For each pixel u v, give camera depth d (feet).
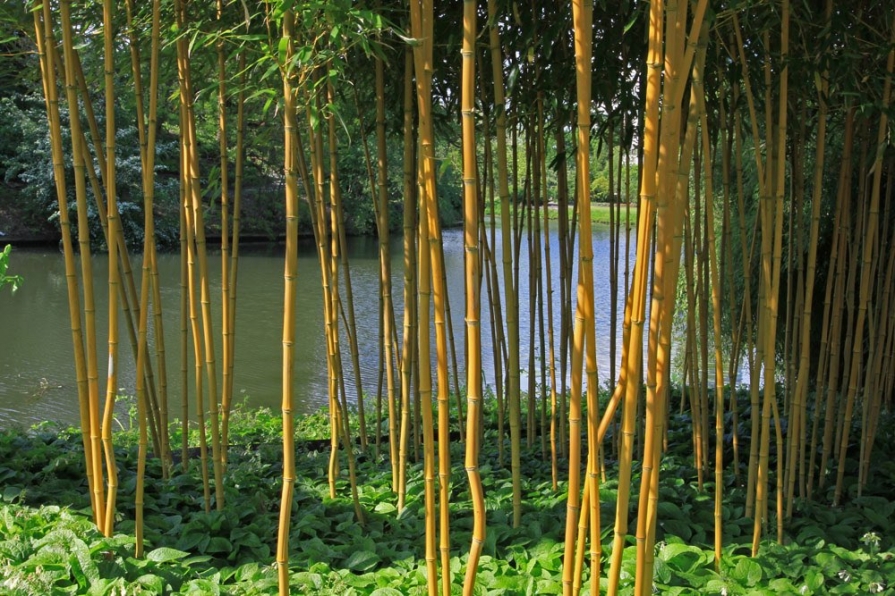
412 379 13.05
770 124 9.10
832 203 15.83
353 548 9.14
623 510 5.80
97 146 10.84
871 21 11.03
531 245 13.21
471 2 5.46
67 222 8.57
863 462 11.41
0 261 13.50
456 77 12.21
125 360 27.20
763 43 9.14
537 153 12.37
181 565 8.39
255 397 23.40
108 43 8.07
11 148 57.72
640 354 5.66
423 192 6.24
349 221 67.26
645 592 6.01
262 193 62.69
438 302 6.12
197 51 11.09
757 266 17.16
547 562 8.48
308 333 32.35
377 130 10.93
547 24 10.62
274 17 6.52
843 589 8.21
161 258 54.80
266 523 9.87
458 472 12.07
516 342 9.43
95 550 8.10
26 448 12.39
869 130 11.81
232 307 10.34
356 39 6.97
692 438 14.23
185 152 10.06
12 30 10.22
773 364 8.90
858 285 15.61
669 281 5.70
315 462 12.92
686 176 6.12
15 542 8.04
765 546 9.24
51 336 30.66
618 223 12.70
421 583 8.00
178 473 11.79
